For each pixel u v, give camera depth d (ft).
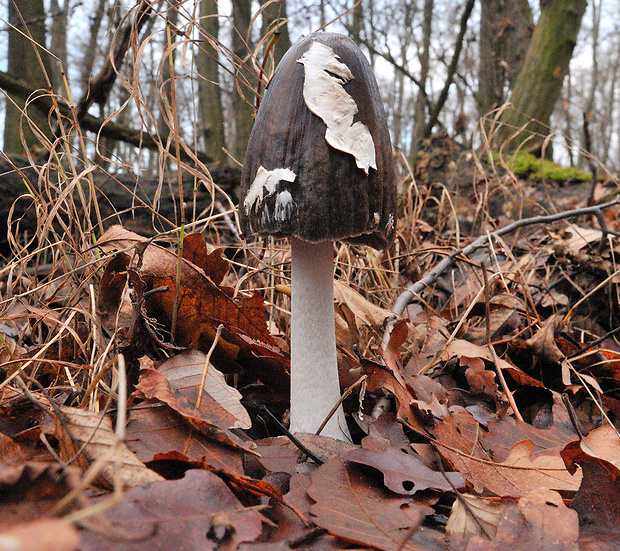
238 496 0.51
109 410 0.56
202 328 0.74
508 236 1.61
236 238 1.38
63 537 0.29
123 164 0.87
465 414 0.71
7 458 0.52
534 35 2.72
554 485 0.59
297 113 0.58
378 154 0.60
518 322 0.98
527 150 2.38
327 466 0.56
